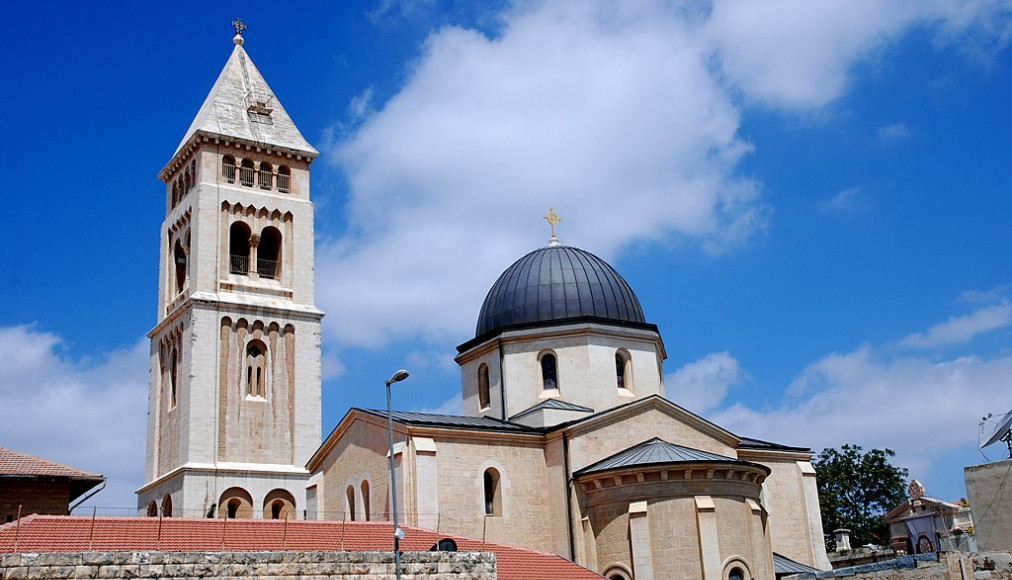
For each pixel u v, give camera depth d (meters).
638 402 62.28
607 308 69.12
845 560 75.19
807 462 71.69
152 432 80.81
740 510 55.84
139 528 40.50
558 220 76.12
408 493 55.44
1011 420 48.47
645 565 53.91
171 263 84.12
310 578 36.09
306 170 86.19
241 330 78.50
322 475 65.25
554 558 49.94
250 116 85.19
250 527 43.25
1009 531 45.97
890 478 110.12
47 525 38.72
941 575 45.34
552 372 67.56
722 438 65.69
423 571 38.56
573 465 59.12
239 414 76.50
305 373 79.94
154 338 84.00
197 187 80.50
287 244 83.06
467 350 70.94
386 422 58.66
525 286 70.00
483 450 58.91
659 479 55.19
